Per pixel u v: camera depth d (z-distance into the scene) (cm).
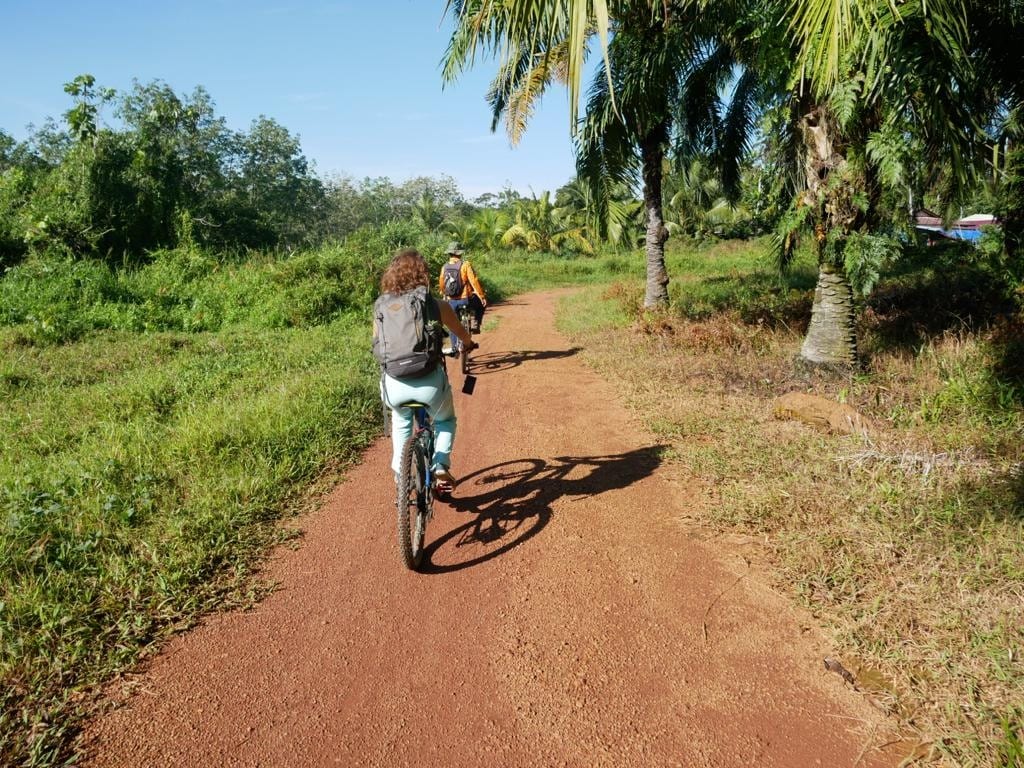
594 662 303
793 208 742
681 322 1138
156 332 1192
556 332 1315
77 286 1348
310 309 1295
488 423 679
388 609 347
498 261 3631
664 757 248
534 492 495
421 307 379
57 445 579
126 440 566
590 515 452
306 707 276
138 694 281
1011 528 374
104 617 325
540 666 301
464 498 489
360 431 632
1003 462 468
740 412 649
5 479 475
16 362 886
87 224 1823
